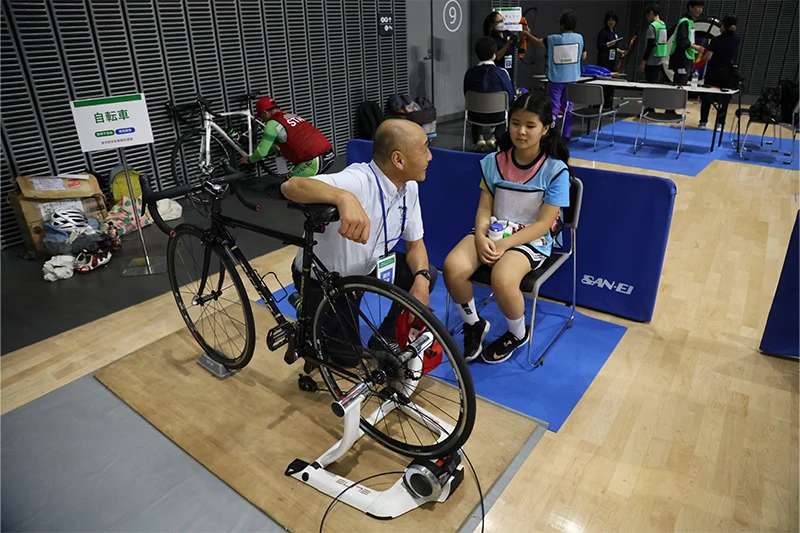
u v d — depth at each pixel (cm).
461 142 697
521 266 236
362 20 638
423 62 754
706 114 734
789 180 523
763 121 593
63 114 428
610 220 276
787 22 938
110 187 450
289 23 565
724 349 261
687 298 309
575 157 618
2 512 177
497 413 215
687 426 211
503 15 713
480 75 567
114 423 217
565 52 623
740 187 504
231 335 273
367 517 170
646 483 185
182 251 386
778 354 254
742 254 365
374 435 197
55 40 411
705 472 189
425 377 239
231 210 476
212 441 204
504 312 240
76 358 266
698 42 766
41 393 239
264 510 174
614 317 292
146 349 262
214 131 510
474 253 246
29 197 381
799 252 235
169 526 171
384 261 186
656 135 716
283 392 231
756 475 187
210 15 499
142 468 194
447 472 170
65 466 196
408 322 184
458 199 317
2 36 384
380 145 183
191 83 502
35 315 310
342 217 163
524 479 187
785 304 245
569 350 262
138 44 457
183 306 255
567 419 217
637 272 277
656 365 250
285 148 479
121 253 393
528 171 243
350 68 645
